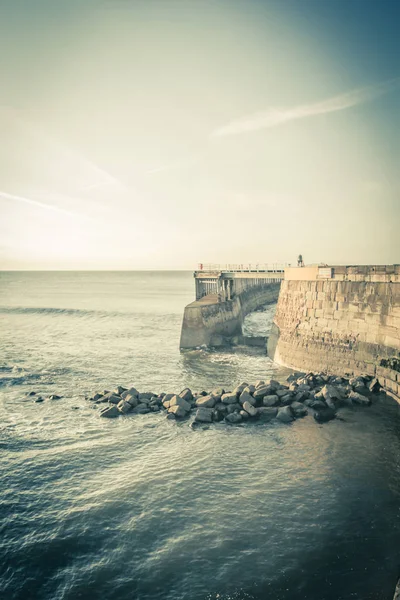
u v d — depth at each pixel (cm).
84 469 1617
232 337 4528
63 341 4662
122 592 1005
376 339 2533
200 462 1653
